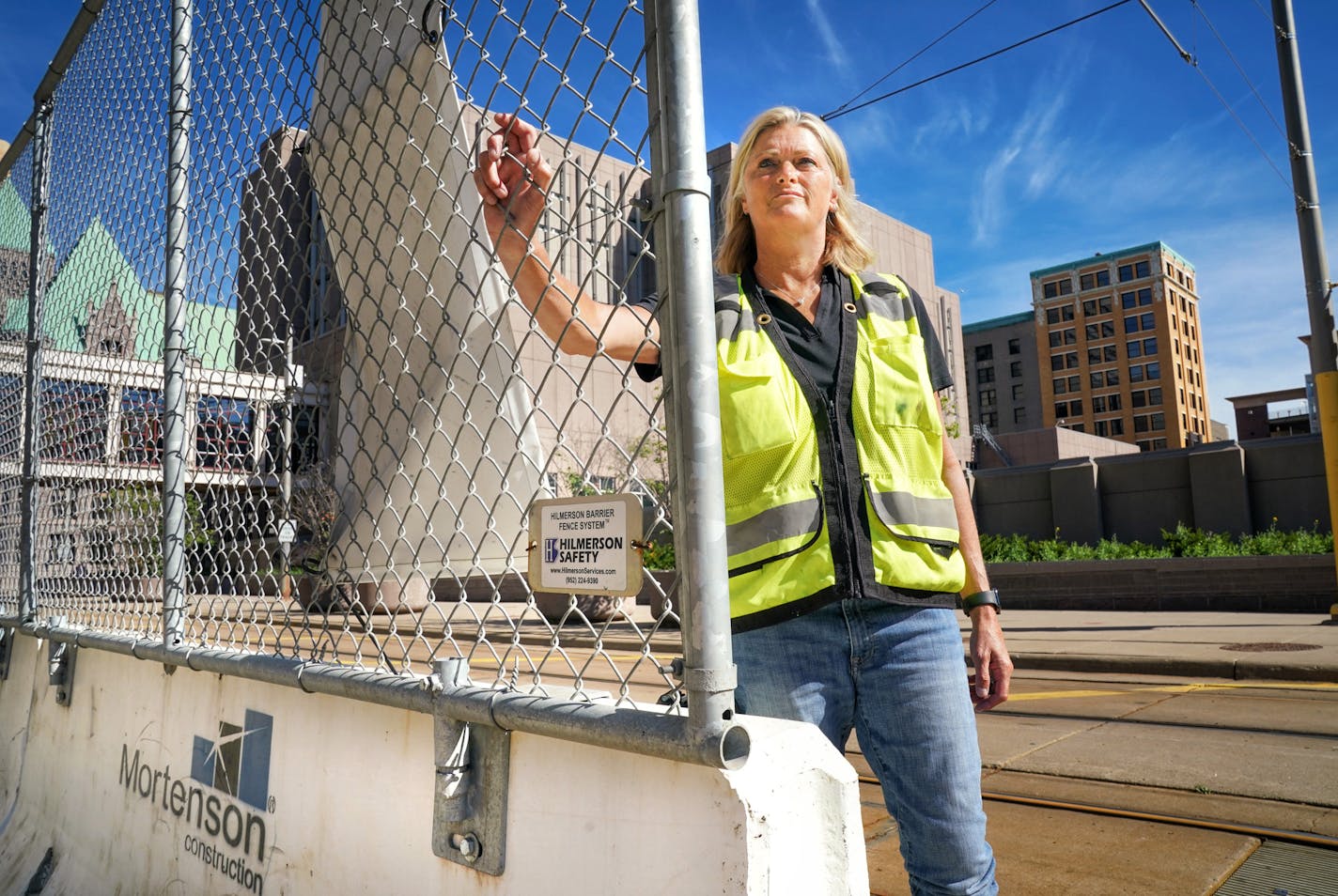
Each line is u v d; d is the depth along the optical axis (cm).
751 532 145
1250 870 288
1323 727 506
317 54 189
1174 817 344
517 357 144
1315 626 964
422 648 625
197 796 217
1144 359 10700
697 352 108
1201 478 1853
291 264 197
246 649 207
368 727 164
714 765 100
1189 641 878
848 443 146
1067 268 11312
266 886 184
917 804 145
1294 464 1764
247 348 209
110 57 302
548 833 126
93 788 277
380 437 183
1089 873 290
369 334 181
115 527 279
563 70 129
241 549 207
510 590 1198
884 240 6494
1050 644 898
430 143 156
